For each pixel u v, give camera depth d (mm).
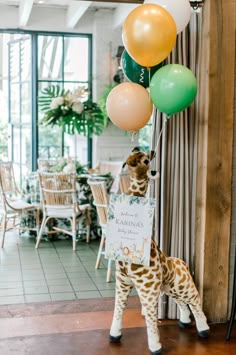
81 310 3504
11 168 6473
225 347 2916
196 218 3258
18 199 6371
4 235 5625
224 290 3258
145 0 2920
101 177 5633
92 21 7754
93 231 5984
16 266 4734
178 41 3135
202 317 3039
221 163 3156
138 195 2844
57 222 5926
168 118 2943
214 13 3055
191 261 3297
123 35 2650
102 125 7426
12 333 3062
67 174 5363
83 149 7988
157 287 2803
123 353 2809
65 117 6895
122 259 2812
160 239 3230
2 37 7586
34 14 7488
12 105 7797
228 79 3115
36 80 7746
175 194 3211
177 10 2721
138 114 2803
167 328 3172
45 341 2949
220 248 3219
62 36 7754
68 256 5152
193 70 3180
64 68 7836
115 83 7676
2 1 7211
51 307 3568
